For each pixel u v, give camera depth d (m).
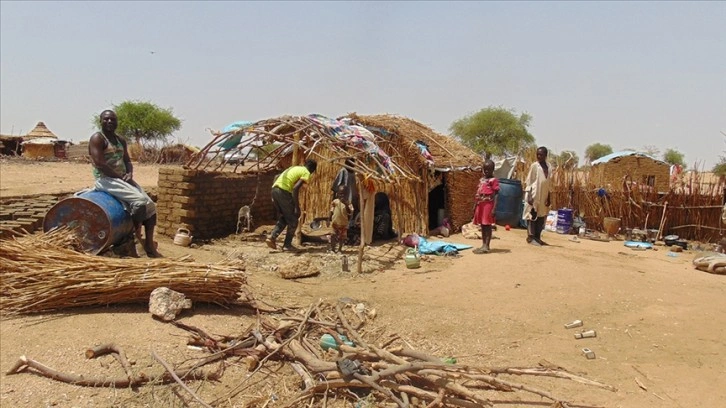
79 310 5.82
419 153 12.47
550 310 6.88
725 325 6.40
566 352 5.63
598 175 15.72
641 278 8.43
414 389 4.30
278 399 4.46
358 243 11.39
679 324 6.43
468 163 13.94
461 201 13.73
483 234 10.38
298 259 8.77
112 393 4.42
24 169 27.42
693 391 4.72
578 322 6.37
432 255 10.39
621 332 6.19
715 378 4.98
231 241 11.34
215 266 6.17
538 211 11.45
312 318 6.24
